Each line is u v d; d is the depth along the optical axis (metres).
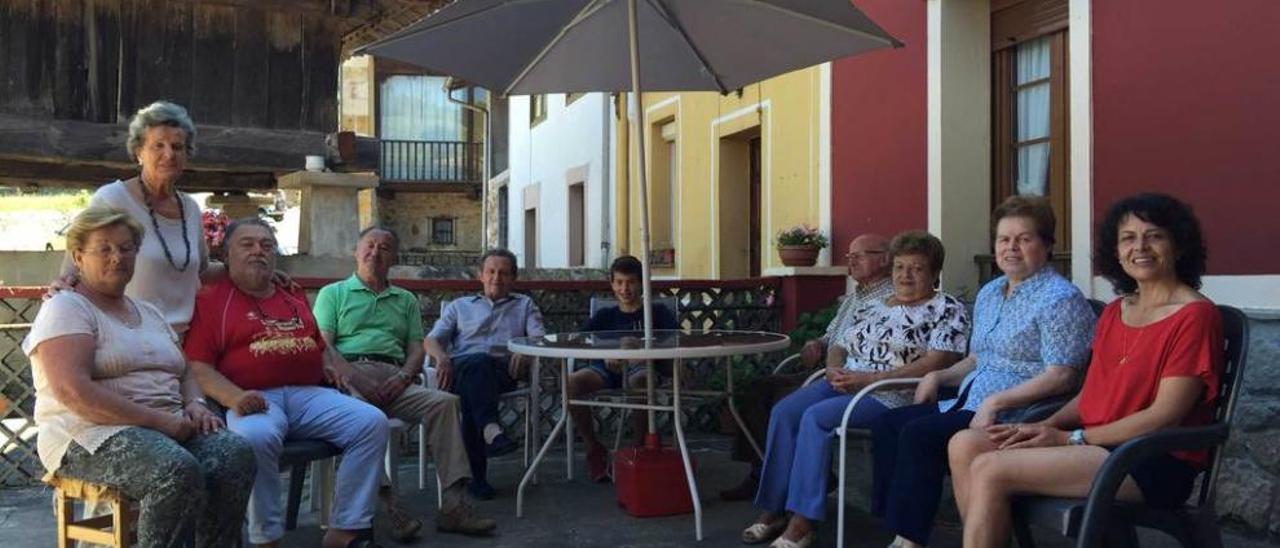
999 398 3.16
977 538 2.77
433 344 4.79
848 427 3.69
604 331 5.12
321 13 8.78
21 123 7.82
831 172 7.17
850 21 4.07
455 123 22.91
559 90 5.17
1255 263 4.11
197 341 3.58
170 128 3.45
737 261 9.29
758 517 4.23
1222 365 2.73
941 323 3.88
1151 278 2.81
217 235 5.66
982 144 6.00
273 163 8.66
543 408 6.07
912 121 6.22
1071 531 2.62
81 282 3.06
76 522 3.10
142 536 2.87
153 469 2.85
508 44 4.68
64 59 8.01
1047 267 3.40
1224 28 4.23
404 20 9.16
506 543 4.05
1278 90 4.01
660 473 4.39
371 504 3.69
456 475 4.12
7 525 4.32
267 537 3.45
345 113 22.09
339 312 4.57
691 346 4.08
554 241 14.69
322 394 3.77
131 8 8.20
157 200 3.52
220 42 8.50
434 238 23.23
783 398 4.08
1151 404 2.74
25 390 5.04
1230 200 4.21
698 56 4.83
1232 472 4.13
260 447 3.41
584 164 13.16
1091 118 4.92
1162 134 4.53
